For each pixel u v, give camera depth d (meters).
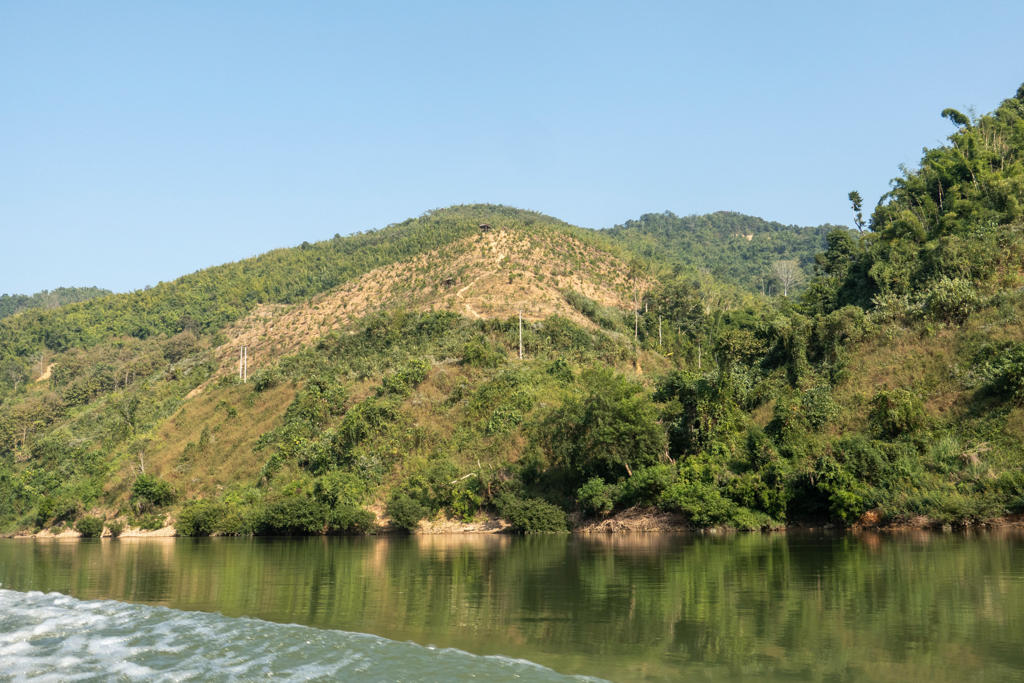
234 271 193.12
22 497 83.19
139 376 135.38
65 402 130.75
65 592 24.88
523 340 76.44
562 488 47.38
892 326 50.81
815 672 12.02
